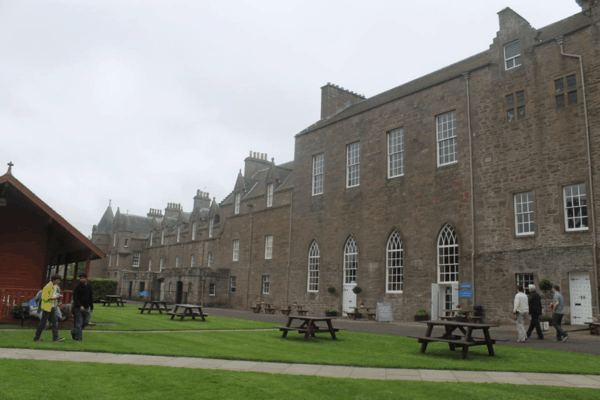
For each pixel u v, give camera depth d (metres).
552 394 7.79
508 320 21.30
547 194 20.97
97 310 25.52
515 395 7.71
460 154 24.59
